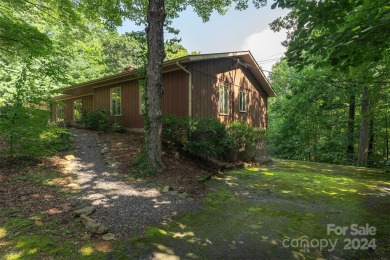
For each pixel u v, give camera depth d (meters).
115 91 11.73
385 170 8.48
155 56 5.84
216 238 2.91
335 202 4.62
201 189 5.04
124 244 2.62
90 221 2.95
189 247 2.66
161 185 4.88
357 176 7.57
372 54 3.03
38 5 8.52
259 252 2.62
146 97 6.18
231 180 6.24
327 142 14.91
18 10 8.37
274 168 8.67
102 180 4.88
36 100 5.73
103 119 10.91
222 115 10.29
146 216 3.42
